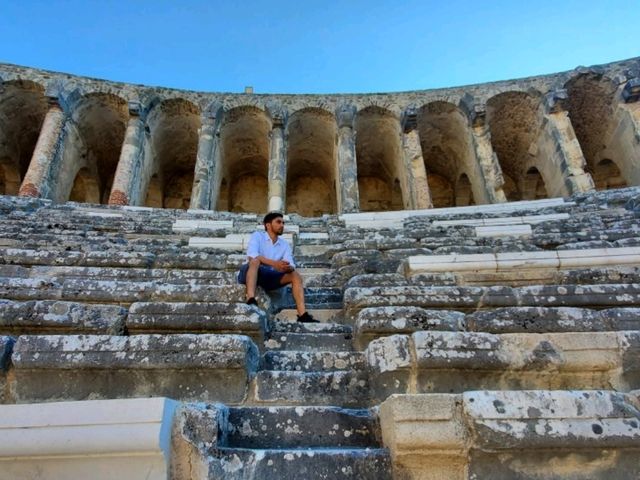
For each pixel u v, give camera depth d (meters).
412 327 4.22
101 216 12.66
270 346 4.42
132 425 2.35
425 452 2.42
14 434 2.34
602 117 23.09
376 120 25.22
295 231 10.16
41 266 6.49
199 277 6.18
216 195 23.25
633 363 3.44
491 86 23.69
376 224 12.67
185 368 3.45
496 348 3.48
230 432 2.91
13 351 3.43
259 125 25.36
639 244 7.14
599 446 2.40
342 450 2.57
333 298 6.13
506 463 2.42
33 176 19.58
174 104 24.12
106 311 4.35
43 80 22.30
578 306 4.83
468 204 27.14
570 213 11.45
